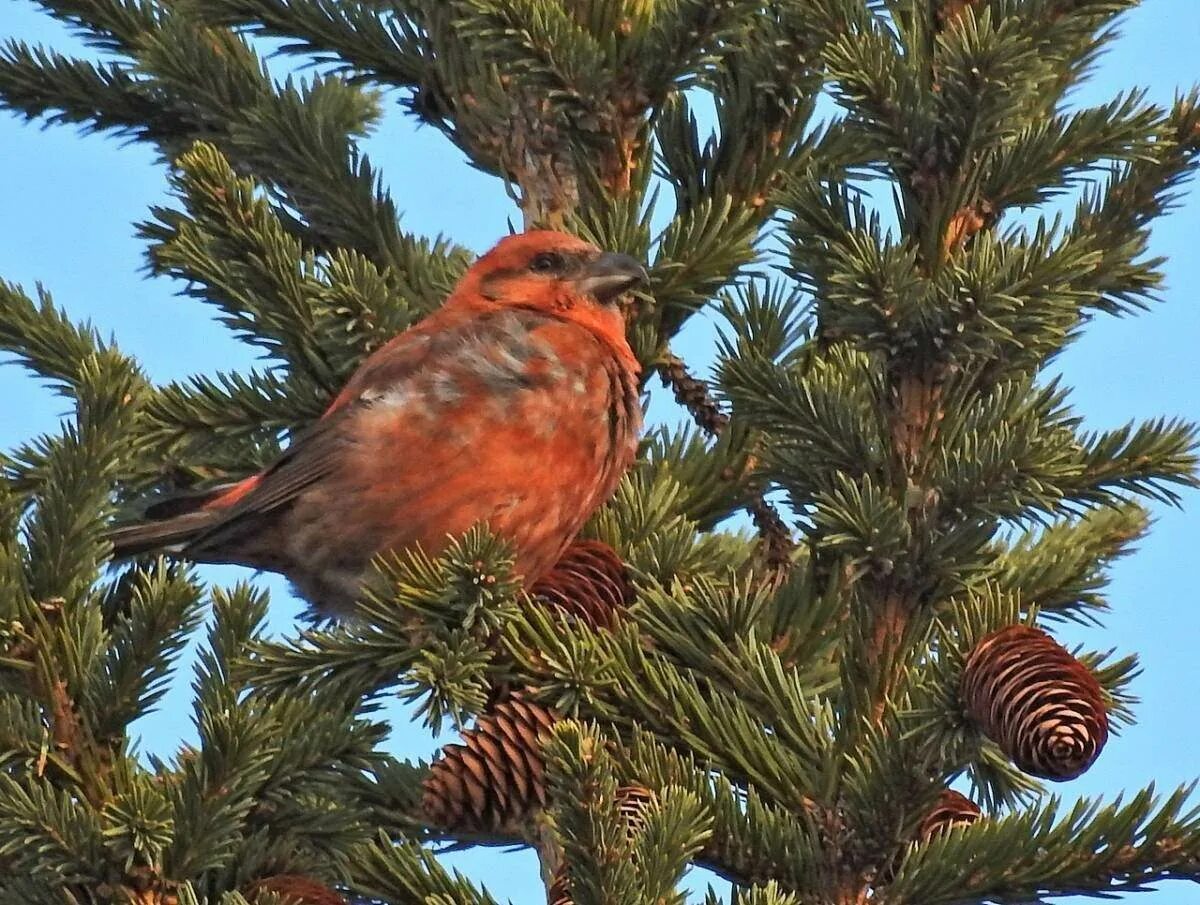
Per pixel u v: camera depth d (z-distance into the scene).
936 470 5.77
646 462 7.79
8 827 4.76
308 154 7.77
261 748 5.00
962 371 5.95
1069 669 4.85
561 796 4.28
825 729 5.78
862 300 5.61
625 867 4.27
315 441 7.50
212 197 6.99
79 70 8.14
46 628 5.12
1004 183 6.12
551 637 5.77
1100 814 5.13
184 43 7.88
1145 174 6.61
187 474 7.93
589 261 7.38
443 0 7.59
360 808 6.16
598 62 6.93
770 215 7.42
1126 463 6.01
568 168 7.85
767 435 6.80
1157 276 6.62
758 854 5.45
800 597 6.41
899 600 5.77
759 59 7.21
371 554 7.52
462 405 7.34
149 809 4.76
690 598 6.10
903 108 5.82
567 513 7.43
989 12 6.02
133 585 5.68
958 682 5.03
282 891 5.13
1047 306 5.66
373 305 7.31
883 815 5.30
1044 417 6.08
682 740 5.75
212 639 5.84
